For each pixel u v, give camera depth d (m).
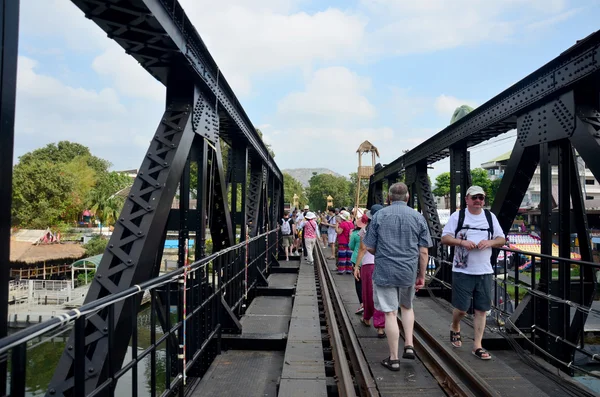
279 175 17.92
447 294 8.04
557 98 5.10
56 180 37.66
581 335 4.50
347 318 6.60
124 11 3.13
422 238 4.62
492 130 7.08
